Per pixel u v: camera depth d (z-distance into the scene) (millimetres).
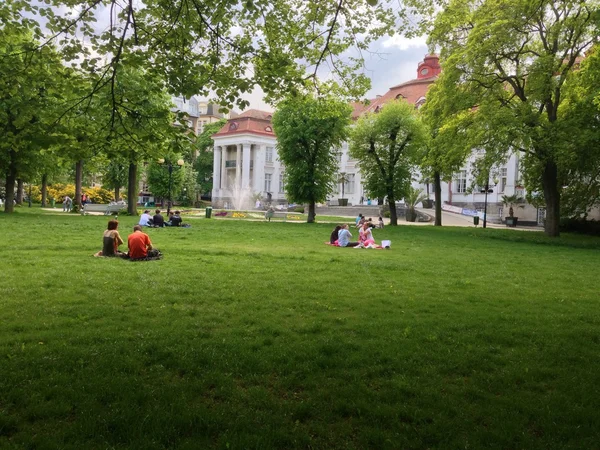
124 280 9922
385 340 6336
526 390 4898
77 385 4613
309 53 9523
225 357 5516
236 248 16625
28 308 7457
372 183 35094
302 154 35062
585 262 15930
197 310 7719
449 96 25531
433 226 35375
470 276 12188
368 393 4633
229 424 3955
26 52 7664
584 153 22219
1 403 4258
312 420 4152
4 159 31156
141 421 3943
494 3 23844
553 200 26766
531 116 22953
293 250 16781
